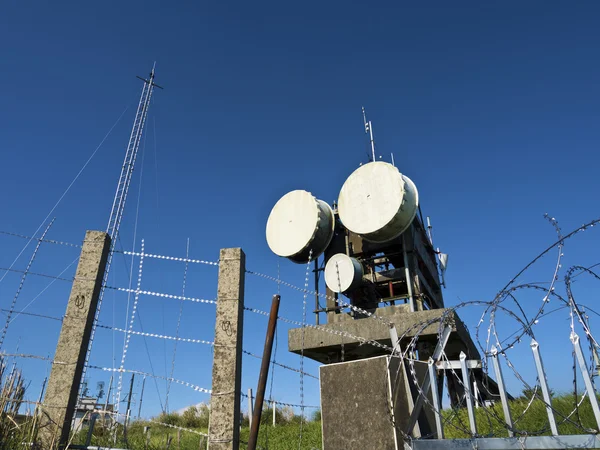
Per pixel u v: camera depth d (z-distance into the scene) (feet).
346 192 52.11
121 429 24.18
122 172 31.35
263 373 17.49
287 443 39.11
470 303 17.69
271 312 18.26
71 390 18.58
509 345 16.34
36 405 18.16
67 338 19.45
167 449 25.05
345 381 19.01
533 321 15.97
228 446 16.97
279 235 55.01
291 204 55.67
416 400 18.83
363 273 52.90
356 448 17.69
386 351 44.50
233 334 18.97
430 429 19.44
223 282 20.13
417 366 19.89
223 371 18.31
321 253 54.85
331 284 50.60
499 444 15.62
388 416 17.39
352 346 43.83
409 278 49.11
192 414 66.44
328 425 18.67
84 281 20.52
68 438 18.48
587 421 27.73
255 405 17.04
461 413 33.83
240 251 20.76
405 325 40.78
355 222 50.16
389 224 48.06
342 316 49.47
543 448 14.99
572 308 15.14
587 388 14.56
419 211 59.11
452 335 40.50
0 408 17.43
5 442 16.93
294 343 45.60
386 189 49.60
